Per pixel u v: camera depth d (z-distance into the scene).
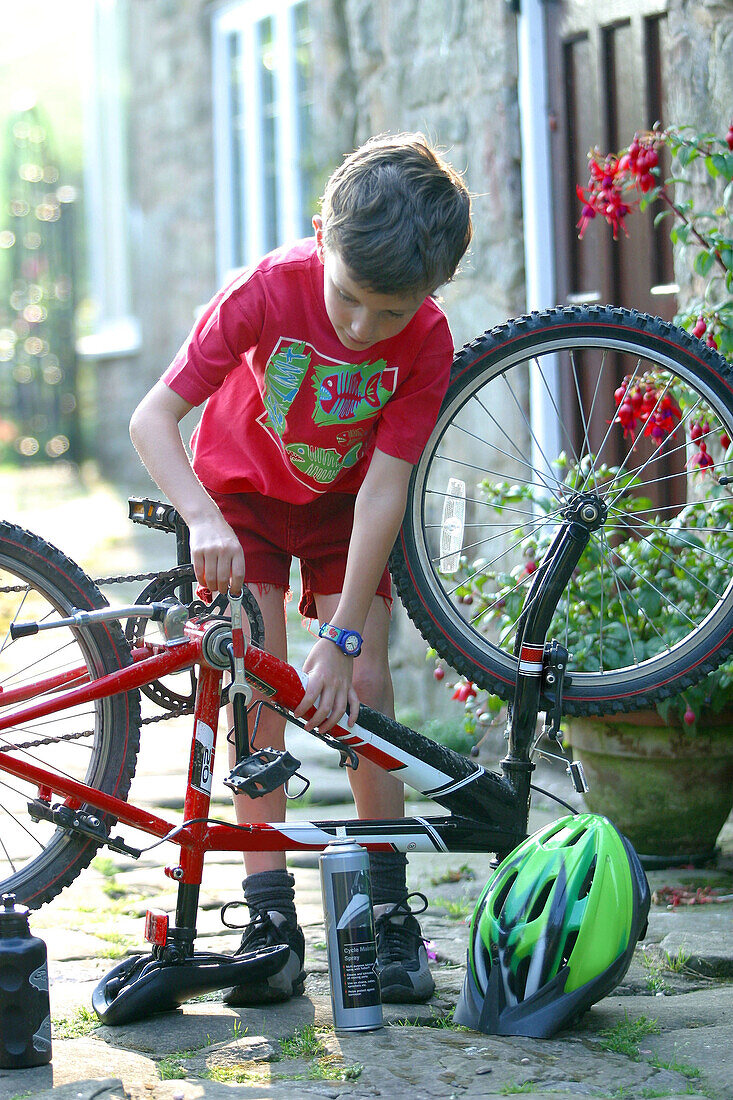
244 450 2.21
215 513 1.96
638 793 2.95
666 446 3.54
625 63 3.70
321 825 2.11
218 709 2.05
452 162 4.29
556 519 2.76
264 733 2.25
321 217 2.01
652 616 2.86
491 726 3.36
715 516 2.93
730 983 2.23
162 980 1.99
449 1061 1.83
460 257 1.88
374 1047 1.89
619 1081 1.76
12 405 12.24
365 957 1.96
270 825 2.09
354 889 1.97
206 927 2.53
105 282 10.27
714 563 2.85
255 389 2.18
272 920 2.15
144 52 8.45
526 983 1.94
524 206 4.03
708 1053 1.87
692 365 2.31
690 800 2.94
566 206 3.96
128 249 9.70
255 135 7.25
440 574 2.42
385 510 2.06
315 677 2.00
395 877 2.22
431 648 2.38
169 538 7.80
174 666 2.04
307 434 2.11
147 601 2.22
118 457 10.29
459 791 2.13
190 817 2.03
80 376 11.41
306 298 2.02
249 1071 1.82
